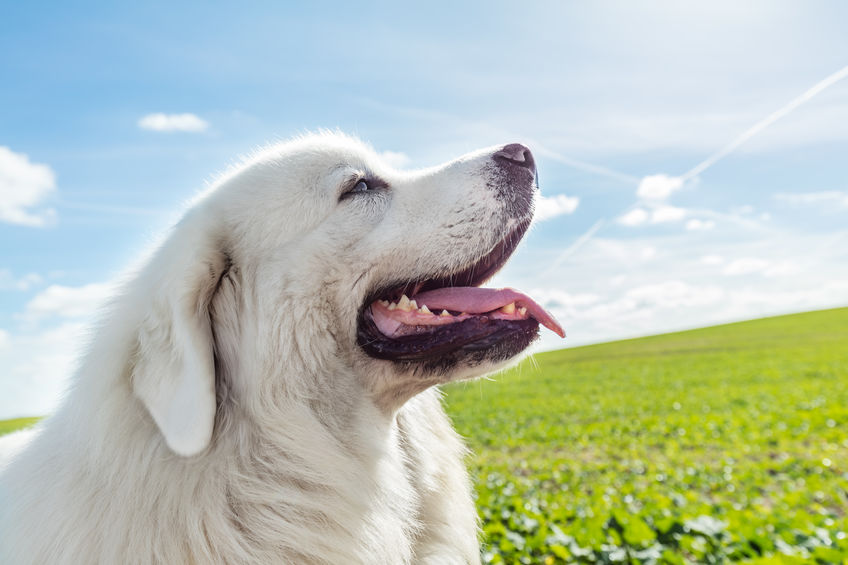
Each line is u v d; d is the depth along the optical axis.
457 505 0.73
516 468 2.81
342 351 0.66
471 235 0.70
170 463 0.56
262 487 0.58
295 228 0.65
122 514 0.55
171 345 0.57
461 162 0.74
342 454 0.62
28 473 0.59
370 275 0.67
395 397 0.68
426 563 0.66
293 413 0.61
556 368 9.48
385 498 0.63
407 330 0.67
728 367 7.54
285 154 0.69
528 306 0.69
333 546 0.58
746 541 1.22
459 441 0.79
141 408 0.58
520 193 0.73
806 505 1.77
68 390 0.62
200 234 0.62
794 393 4.93
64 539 0.55
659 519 1.37
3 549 0.57
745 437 3.18
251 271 0.63
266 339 0.62
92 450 0.56
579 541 1.27
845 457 2.57
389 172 0.73
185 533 0.55
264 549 0.56
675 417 4.11
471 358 0.67
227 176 0.72
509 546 1.26
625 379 7.20
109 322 0.61
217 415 0.59
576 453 3.17
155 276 0.61
